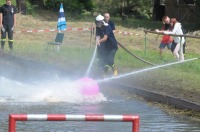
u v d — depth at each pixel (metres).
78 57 30.12
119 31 48.84
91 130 14.25
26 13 60.06
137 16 76.25
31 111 16.41
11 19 32.91
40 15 61.03
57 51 32.91
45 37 43.88
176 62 26.16
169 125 14.96
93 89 19.55
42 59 28.86
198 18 62.38
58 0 67.50
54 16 62.06
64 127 14.55
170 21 31.67
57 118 8.41
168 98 18.03
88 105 17.72
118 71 24.64
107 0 75.88
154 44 41.00
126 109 17.14
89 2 72.25
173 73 24.16
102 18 22.88
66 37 43.94
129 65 27.09
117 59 29.56
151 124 15.05
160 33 29.72
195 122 15.43
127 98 19.17
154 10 71.50
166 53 34.44
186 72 24.98
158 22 65.88
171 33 29.56
